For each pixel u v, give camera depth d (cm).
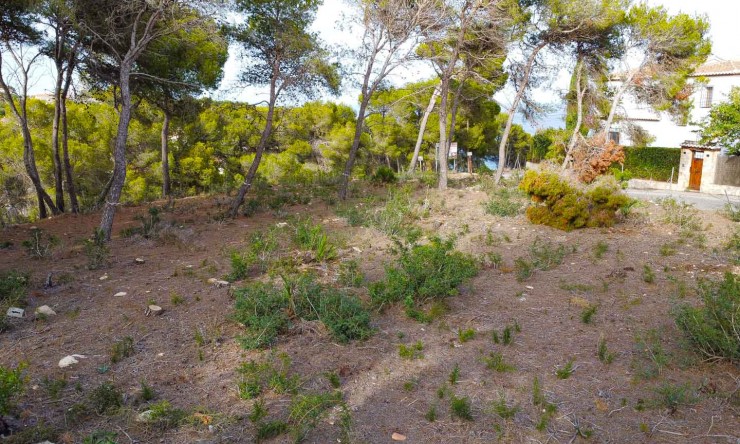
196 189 2459
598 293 602
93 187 2178
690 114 2906
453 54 1505
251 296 499
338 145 2881
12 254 805
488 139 3466
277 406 362
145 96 1580
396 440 329
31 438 316
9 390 325
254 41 1077
